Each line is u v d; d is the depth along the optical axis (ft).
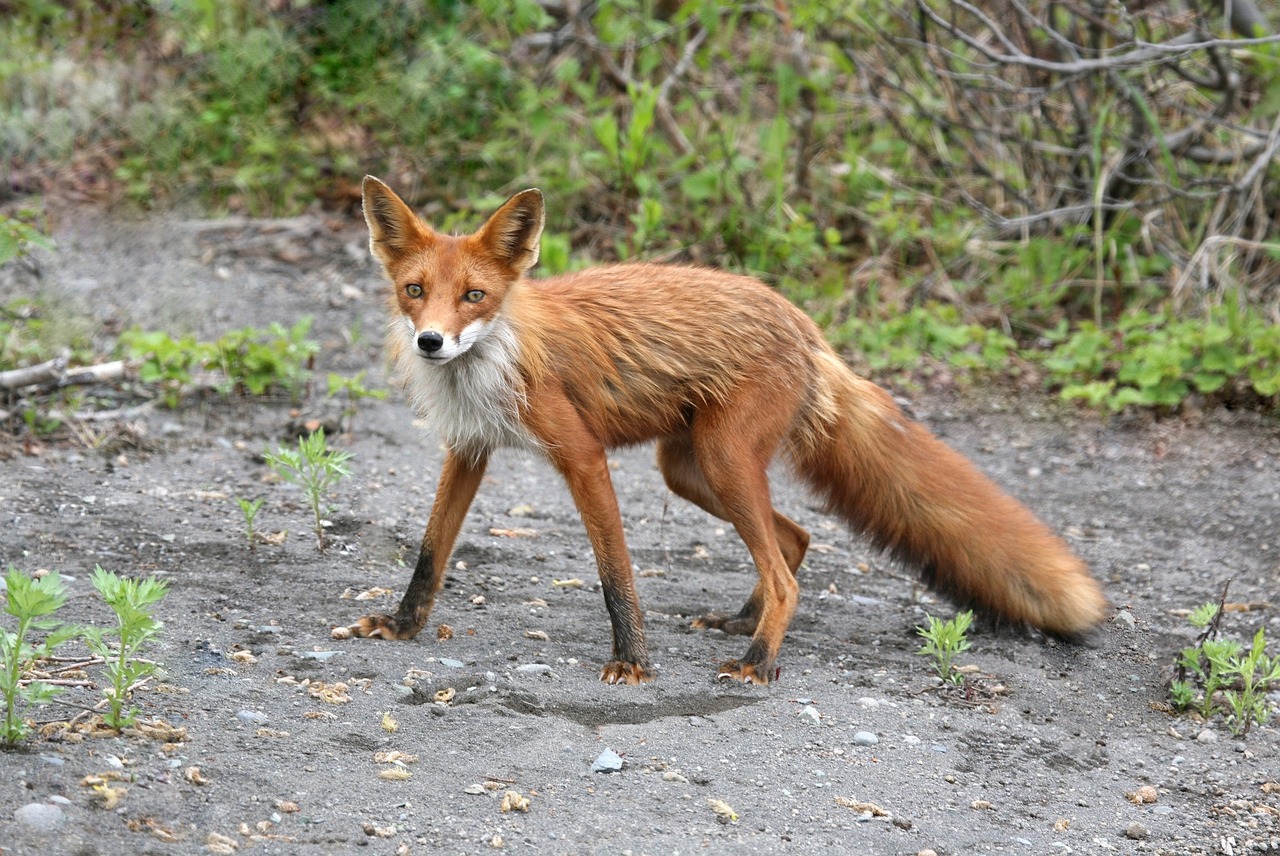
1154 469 43.52
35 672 23.45
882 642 30.53
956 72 58.29
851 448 30.45
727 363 28.17
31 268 49.08
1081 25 56.39
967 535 30.14
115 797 19.63
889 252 56.29
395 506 36.37
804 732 24.82
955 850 21.18
